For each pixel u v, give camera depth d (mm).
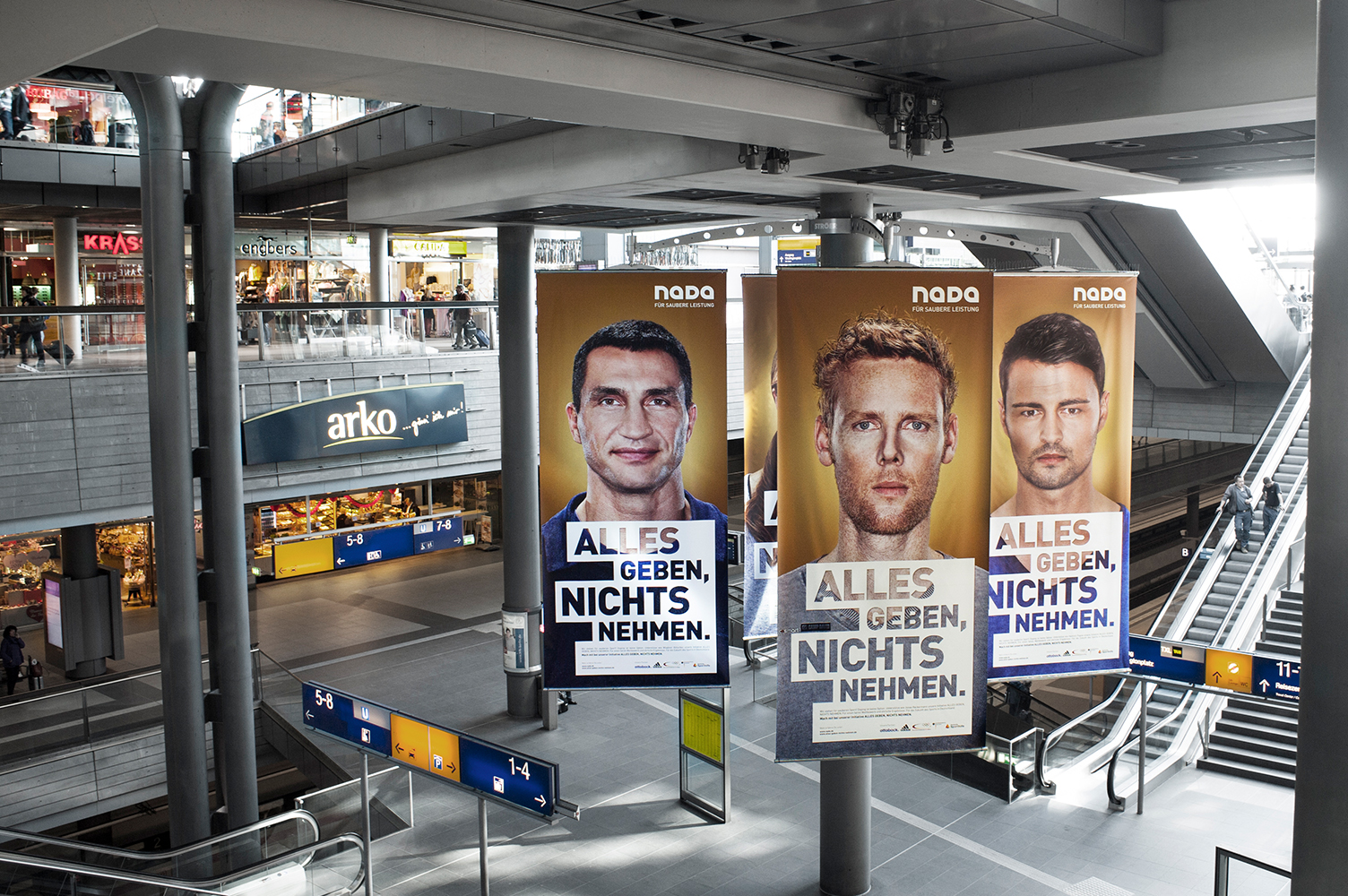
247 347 21797
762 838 14766
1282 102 8234
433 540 30984
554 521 10375
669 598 10445
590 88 7914
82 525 20031
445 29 7105
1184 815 15273
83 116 21266
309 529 29062
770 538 13469
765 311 12789
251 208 20875
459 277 29578
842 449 9227
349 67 7117
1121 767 16750
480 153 14625
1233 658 13758
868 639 9383
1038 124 9438
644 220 17891
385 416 23547
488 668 21969
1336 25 4691
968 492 9352
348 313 23531
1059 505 10125
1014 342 9969
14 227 24484
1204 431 26391
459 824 15336
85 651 21141
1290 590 18875
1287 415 22906
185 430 13117
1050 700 21797
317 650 23172
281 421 21875
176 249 12883
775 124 9438
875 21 7555
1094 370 10047
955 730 9516
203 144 13188
